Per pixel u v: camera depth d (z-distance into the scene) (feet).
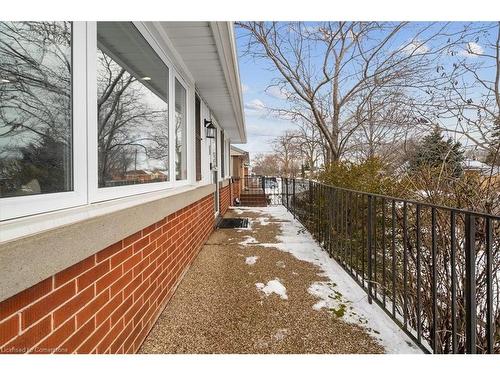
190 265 11.51
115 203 5.52
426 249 8.57
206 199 15.98
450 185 8.93
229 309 8.00
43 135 4.13
